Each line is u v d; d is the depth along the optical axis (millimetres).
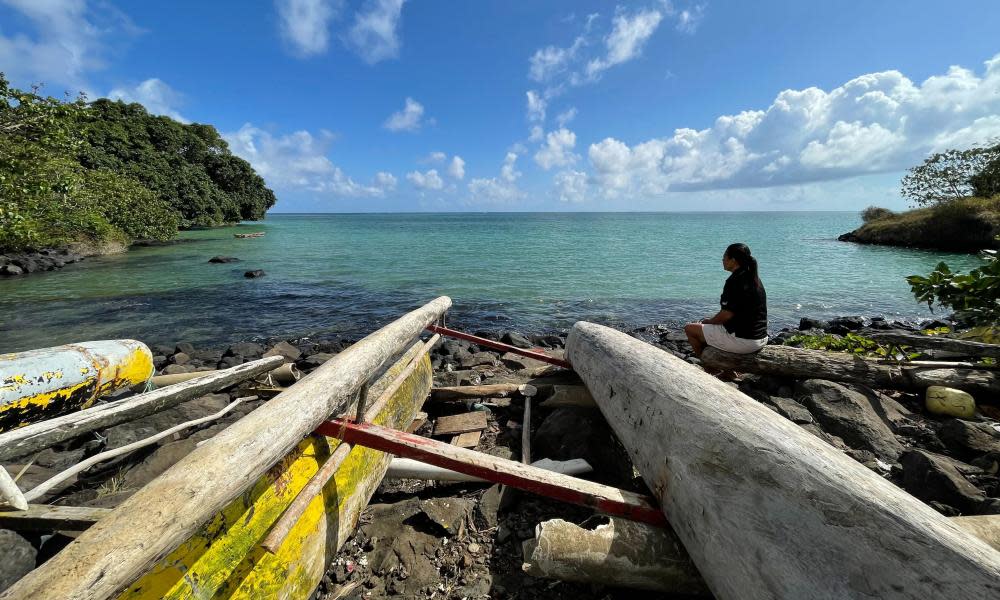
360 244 29797
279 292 12836
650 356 3062
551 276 16188
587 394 4027
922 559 1212
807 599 1347
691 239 35156
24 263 15789
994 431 3105
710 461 1875
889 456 3115
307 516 2031
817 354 4328
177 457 3221
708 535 1740
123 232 23484
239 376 3105
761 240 33094
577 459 3092
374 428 2268
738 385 4500
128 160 35938
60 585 1025
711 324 4512
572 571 1924
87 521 2092
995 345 3652
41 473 3131
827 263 19359
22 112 9250
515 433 3748
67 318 9656
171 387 2580
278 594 1761
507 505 2713
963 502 2422
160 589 1405
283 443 1726
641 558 1936
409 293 12953
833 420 3561
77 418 2043
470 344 8039
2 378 2629
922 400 4012
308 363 6387
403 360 3947
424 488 2990
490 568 2281
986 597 1098
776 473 1613
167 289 13031
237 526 1684
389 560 2346
